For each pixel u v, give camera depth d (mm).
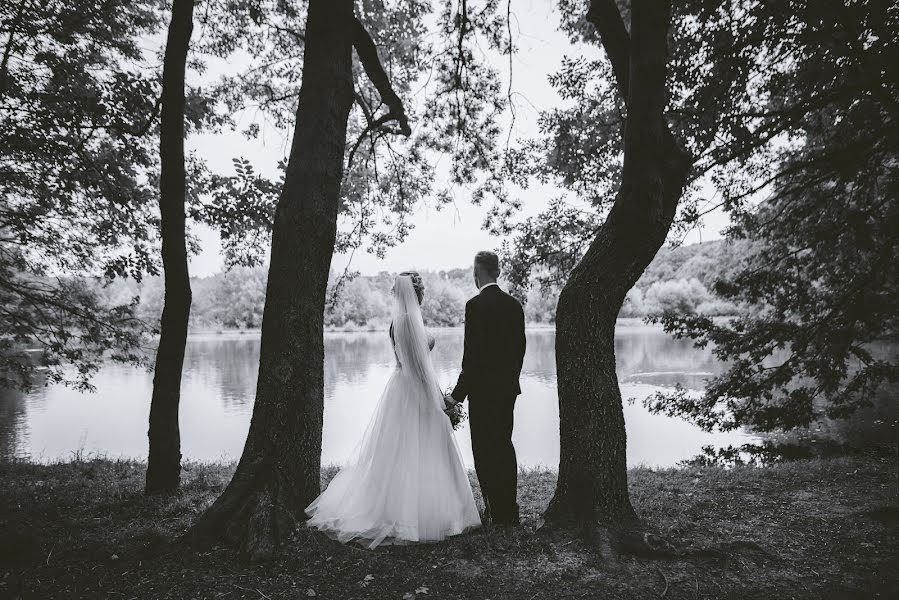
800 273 9539
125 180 7715
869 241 7809
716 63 6848
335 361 34656
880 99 6168
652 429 13203
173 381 5160
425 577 2932
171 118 5234
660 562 3094
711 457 9539
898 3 5730
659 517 3865
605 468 3416
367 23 8312
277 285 3764
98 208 8500
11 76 6113
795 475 5531
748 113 6621
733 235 9680
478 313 3652
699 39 6875
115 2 7328
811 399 9133
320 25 3961
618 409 3541
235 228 7246
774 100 7926
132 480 5941
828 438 10383
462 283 105875
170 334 5156
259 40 8344
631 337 55969
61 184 6996
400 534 3359
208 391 21562
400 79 8875
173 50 5250
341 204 8945
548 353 38875
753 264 10008
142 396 20828
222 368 30656
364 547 3299
